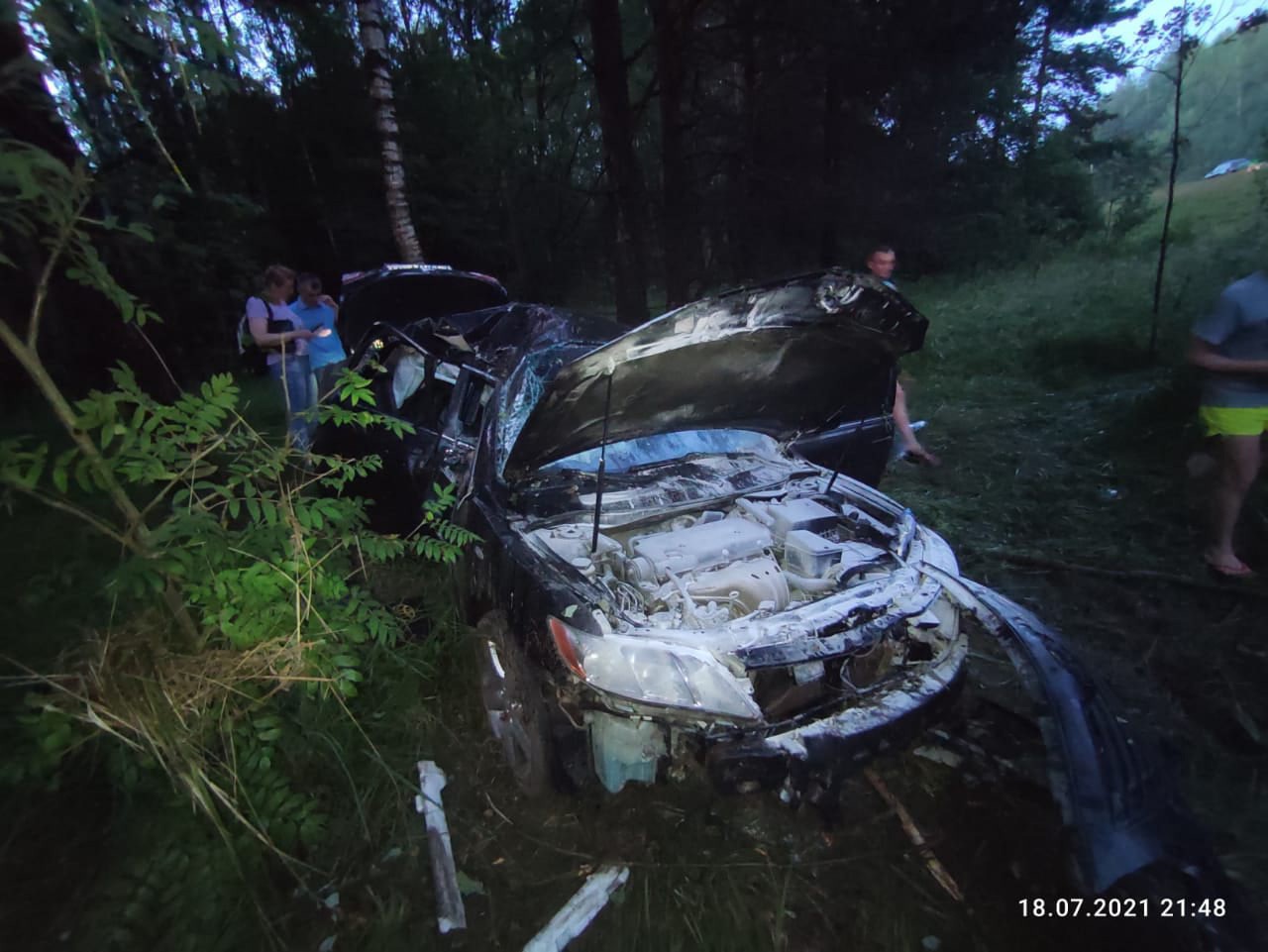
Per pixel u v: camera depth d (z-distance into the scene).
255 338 4.95
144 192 4.14
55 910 2.06
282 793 2.25
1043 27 11.81
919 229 12.45
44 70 1.79
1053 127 15.75
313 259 12.01
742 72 11.56
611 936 2.06
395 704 2.88
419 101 12.11
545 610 2.23
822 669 2.30
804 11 9.05
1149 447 5.35
